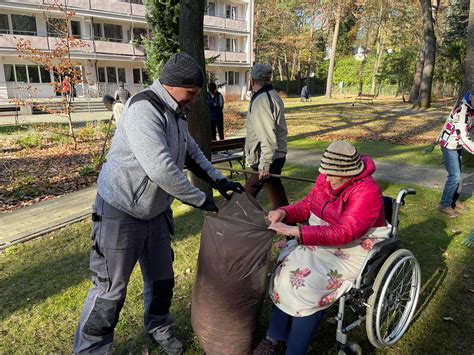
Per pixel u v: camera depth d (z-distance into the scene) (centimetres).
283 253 245
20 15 2212
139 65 2781
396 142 1009
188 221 450
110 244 199
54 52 994
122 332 262
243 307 215
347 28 3975
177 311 285
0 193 605
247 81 3431
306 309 209
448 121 445
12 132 1284
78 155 918
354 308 236
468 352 240
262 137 371
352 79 4131
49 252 384
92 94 2503
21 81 2270
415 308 264
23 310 288
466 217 454
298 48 3850
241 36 3300
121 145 191
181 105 204
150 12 1058
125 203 195
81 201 559
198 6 416
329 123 1431
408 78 3119
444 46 2741
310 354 240
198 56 428
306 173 678
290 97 3834
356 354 225
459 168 449
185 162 239
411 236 401
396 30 3297
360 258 226
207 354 232
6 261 365
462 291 304
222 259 209
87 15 2366
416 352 240
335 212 230
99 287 209
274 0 3834
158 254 225
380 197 223
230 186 238
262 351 218
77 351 215
